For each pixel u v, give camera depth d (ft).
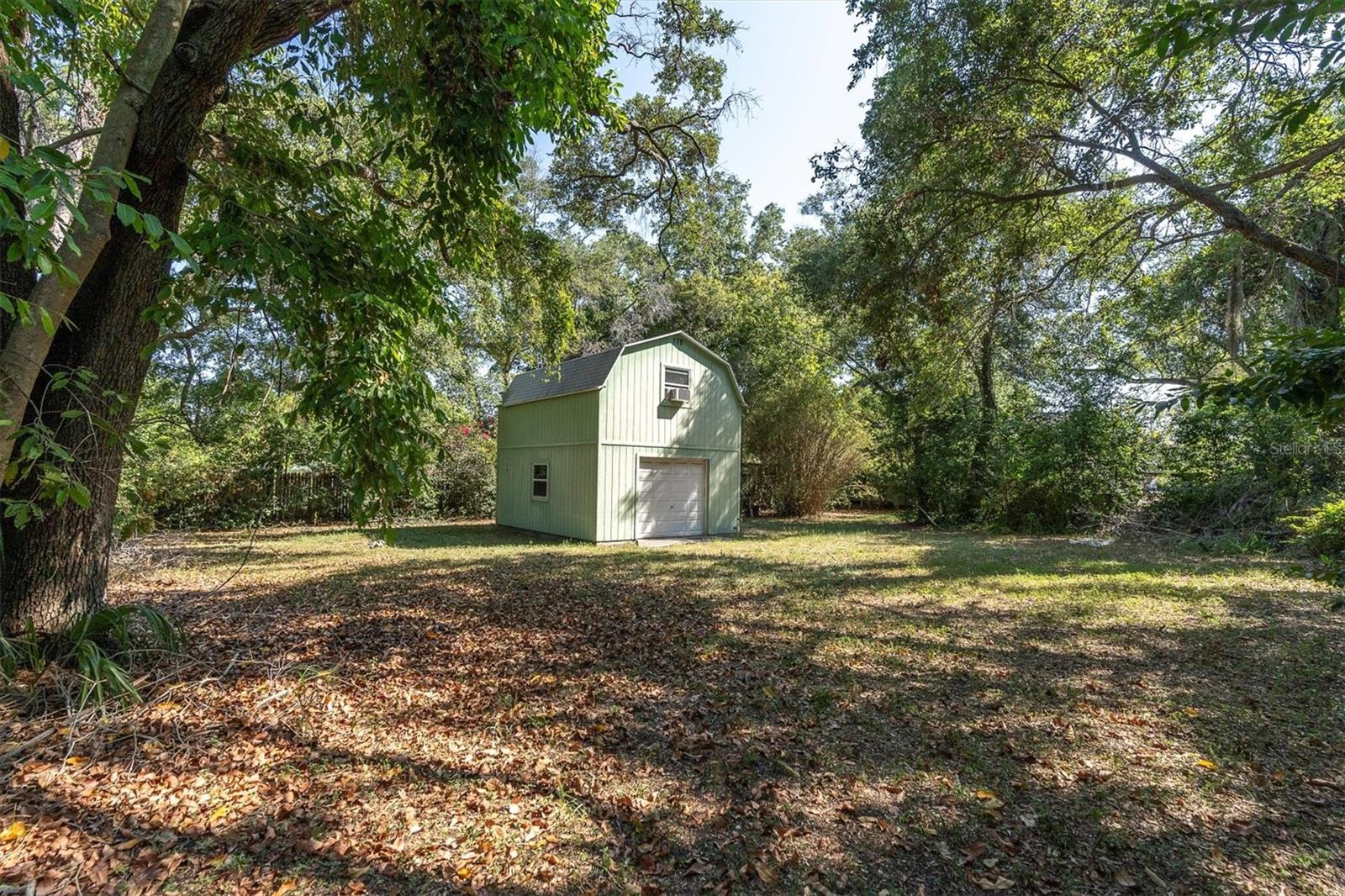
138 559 28.96
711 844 8.75
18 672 12.03
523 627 19.47
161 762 10.41
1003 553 36.58
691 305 76.79
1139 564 31.50
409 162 17.35
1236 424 39.55
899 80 27.66
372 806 9.52
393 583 26.20
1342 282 23.08
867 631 19.04
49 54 16.43
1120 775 10.39
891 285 32.50
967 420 54.90
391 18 15.47
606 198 37.63
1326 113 23.32
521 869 8.16
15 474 12.03
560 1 14.06
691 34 29.86
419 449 15.12
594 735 12.10
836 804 9.68
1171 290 42.22
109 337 12.92
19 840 8.20
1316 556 29.50
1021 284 34.14
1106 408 47.14
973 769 10.66
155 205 13.07
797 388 65.41
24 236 6.79
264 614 20.49
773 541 44.21
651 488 46.03
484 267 24.22
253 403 23.53
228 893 7.52
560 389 47.75
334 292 13.52
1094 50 24.70
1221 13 10.09
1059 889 7.66
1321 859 8.09
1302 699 13.44
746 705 13.50
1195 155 26.35
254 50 14.17
